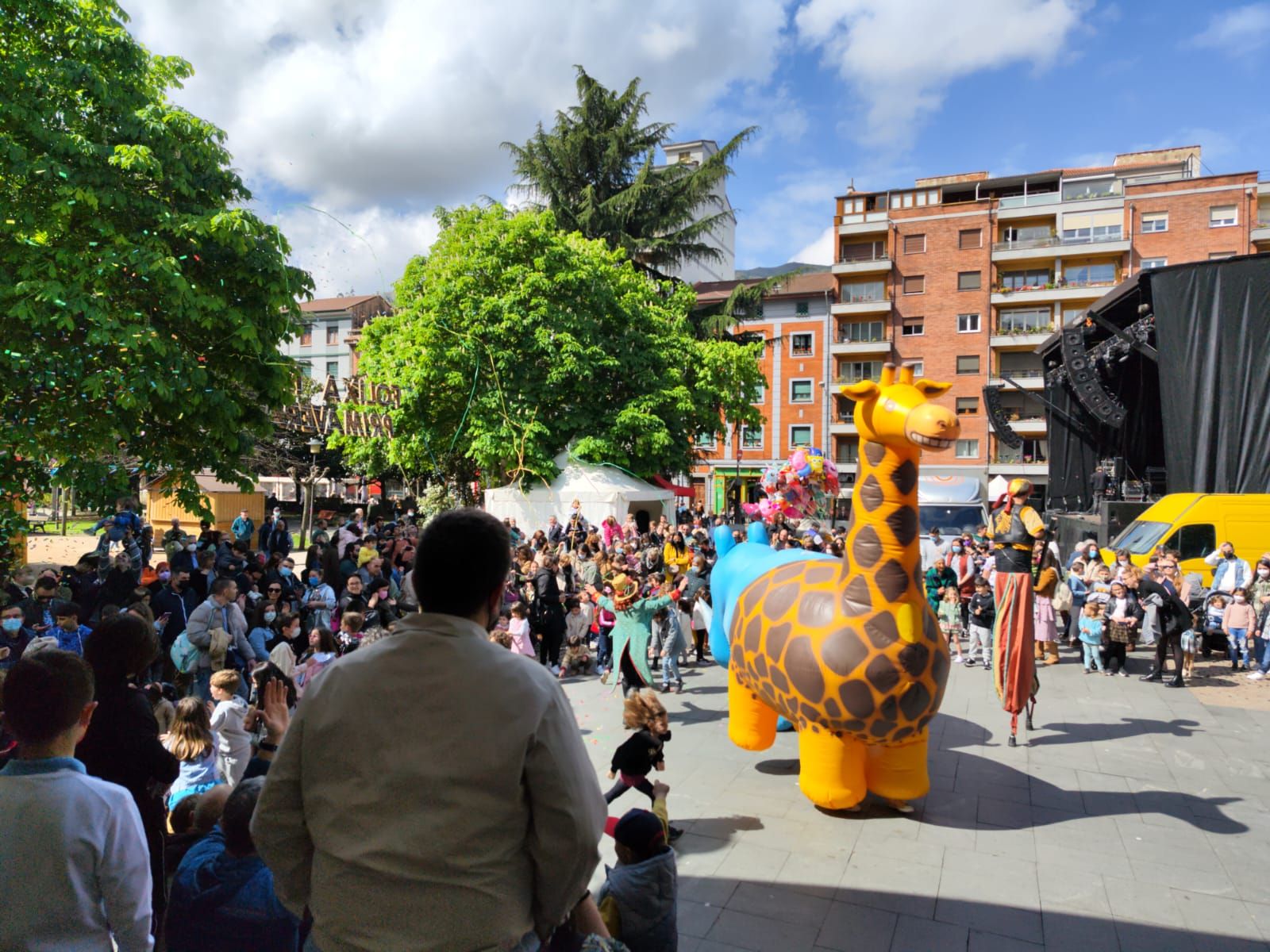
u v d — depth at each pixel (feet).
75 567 35.68
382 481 96.58
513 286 69.15
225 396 34.60
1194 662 36.47
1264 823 19.21
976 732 26.23
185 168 35.04
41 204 32.14
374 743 5.45
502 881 5.41
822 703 17.31
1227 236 119.96
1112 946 14.05
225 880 9.18
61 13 33.55
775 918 14.92
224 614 25.80
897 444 16.51
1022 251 129.49
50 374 30.48
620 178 95.55
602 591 35.60
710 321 92.38
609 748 24.56
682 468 78.69
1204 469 44.50
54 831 7.42
